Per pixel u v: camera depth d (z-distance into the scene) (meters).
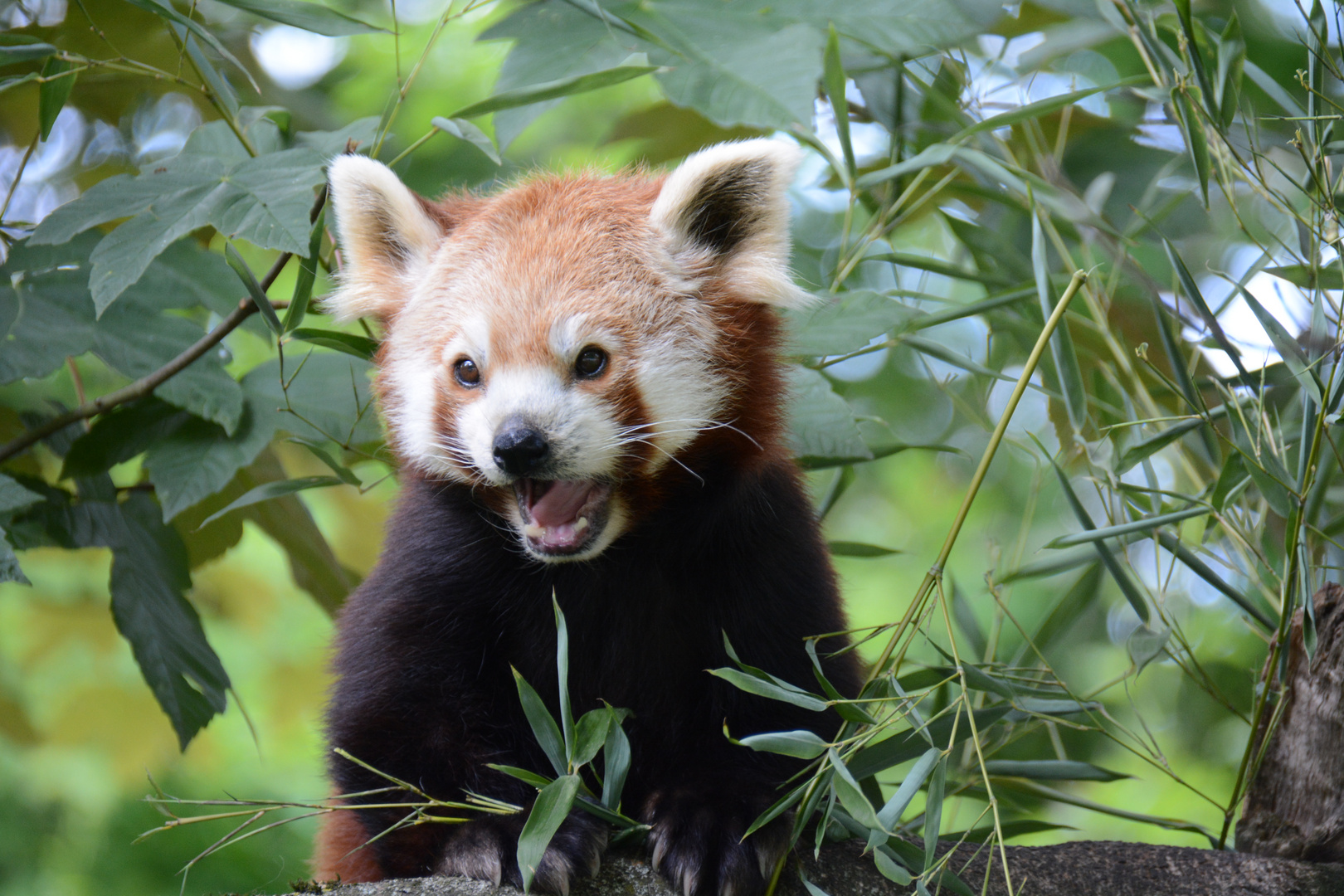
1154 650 6.21
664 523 5.90
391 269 6.36
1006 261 8.14
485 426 5.42
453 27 11.44
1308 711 5.67
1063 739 8.89
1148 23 6.92
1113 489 6.54
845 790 4.38
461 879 4.70
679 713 6.00
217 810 12.94
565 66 6.69
